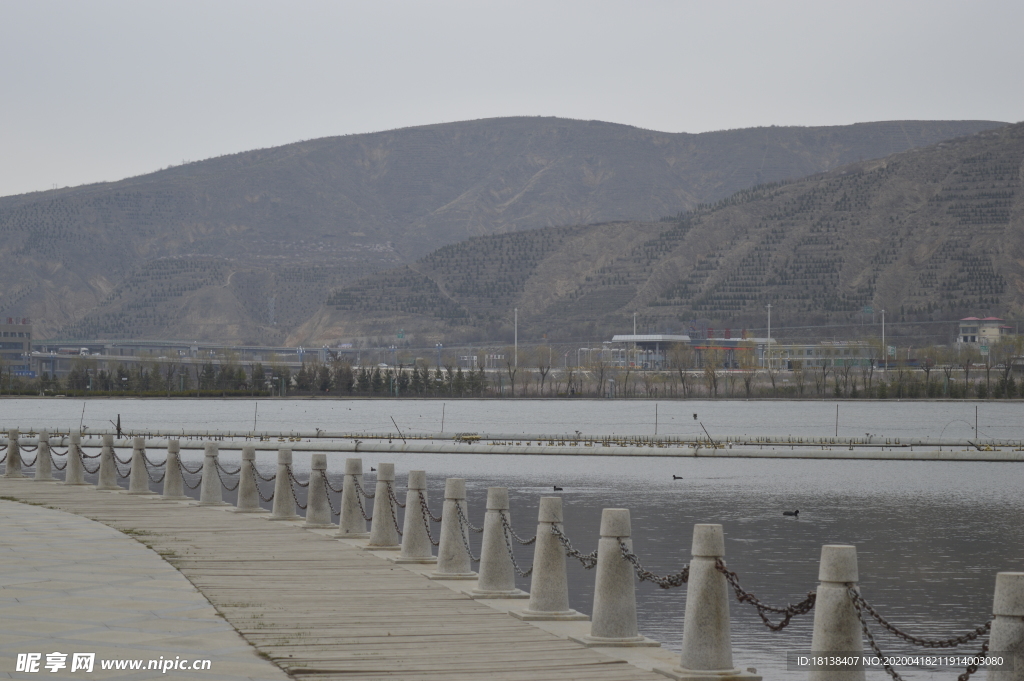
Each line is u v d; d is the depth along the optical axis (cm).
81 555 3450
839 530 6594
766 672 3012
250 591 2925
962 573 4944
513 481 10319
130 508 5072
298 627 2497
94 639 2272
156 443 14562
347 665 2164
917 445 15650
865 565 5188
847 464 12962
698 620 2142
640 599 4072
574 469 11988
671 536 6047
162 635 2338
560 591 2689
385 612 2703
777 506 8031
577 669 2180
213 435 16312
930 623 3844
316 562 3488
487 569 2969
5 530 4112
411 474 3578
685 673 2116
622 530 2456
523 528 6291
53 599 2694
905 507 8081
